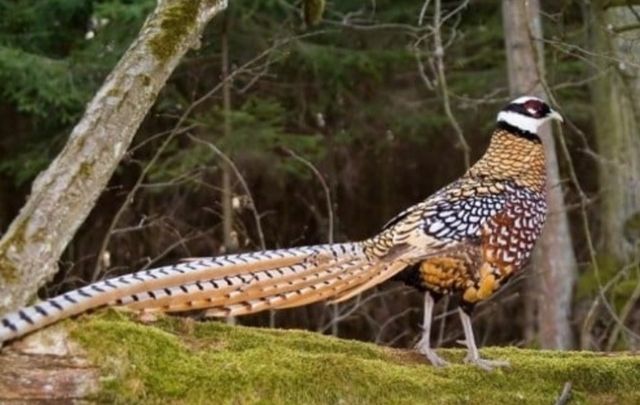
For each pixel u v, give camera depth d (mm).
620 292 14195
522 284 18406
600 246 15273
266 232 19375
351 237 20688
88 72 15977
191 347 5832
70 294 5613
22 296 6742
